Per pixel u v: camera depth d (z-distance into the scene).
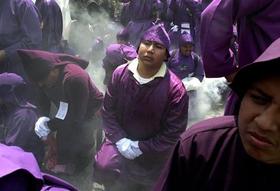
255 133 1.29
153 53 3.27
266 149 1.30
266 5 2.23
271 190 1.43
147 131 3.48
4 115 3.60
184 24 7.15
